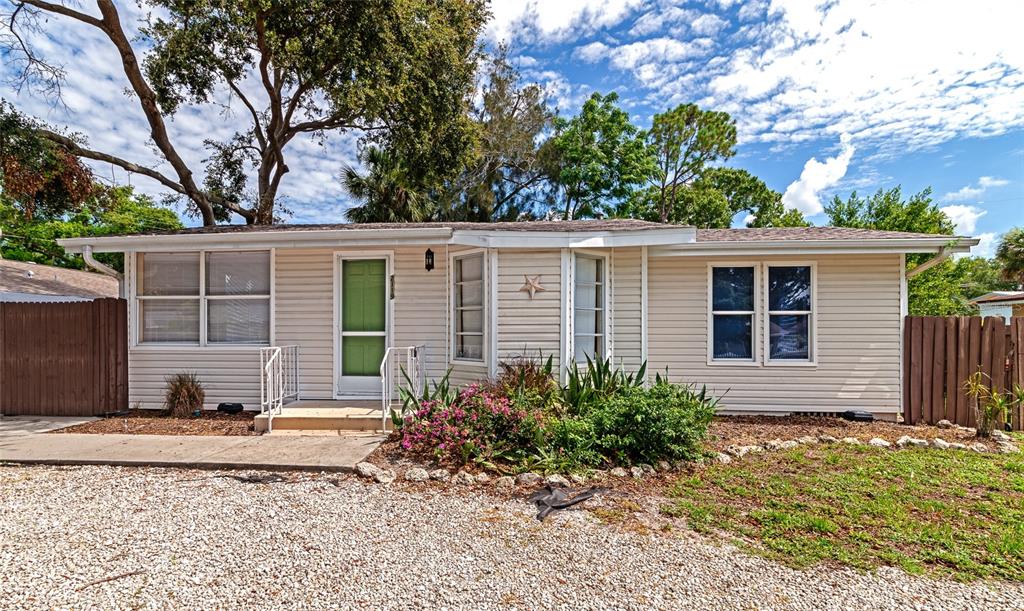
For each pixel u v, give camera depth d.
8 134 10.59
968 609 2.68
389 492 4.49
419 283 7.98
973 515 3.91
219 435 6.48
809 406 7.69
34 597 2.79
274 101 15.73
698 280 7.89
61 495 4.41
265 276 8.23
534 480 4.72
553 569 3.11
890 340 7.48
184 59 12.69
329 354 8.10
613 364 7.82
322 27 11.57
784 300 7.77
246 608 2.68
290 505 4.18
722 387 7.86
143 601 2.74
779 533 3.62
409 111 14.57
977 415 6.52
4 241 22.88
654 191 28.19
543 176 25.27
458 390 6.46
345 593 2.83
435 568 3.12
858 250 7.20
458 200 24.27
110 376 7.89
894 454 5.56
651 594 2.83
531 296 7.08
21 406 7.99
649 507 4.12
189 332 8.28
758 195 30.59
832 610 2.67
